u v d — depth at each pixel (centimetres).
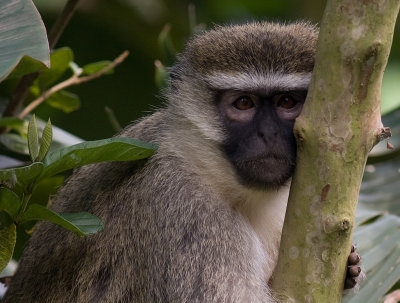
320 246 787
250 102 1005
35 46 695
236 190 1032
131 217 1009
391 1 723
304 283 797
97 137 1605
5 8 728
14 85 1532
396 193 1176
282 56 990
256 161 988
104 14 1741
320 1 1945
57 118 1554
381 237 1054
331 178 769
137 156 838
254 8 2020
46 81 1199
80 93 1612
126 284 1000
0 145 1189
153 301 973
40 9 1680
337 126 759
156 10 1802
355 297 975
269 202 1054
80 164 823
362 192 1180
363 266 1007
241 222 1017
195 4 1888
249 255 984
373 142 767
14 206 793
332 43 743
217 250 971
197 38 1122
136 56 1745
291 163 984
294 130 781
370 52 730
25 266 1084
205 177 1033
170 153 1041
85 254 1027
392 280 988
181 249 968
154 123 1092
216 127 1023
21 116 1163
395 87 1886
